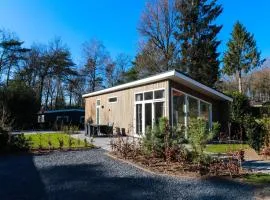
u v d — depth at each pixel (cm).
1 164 1026
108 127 2103
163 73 1614
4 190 702
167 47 3625
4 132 1295
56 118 3591
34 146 1428
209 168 862
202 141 911
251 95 5078
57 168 936
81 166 962
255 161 1051
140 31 3675
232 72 4591
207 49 3544
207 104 1772
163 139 1030
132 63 4869
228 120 1777
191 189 702
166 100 1628
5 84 3988
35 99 3388
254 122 1276
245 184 742
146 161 995
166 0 3584
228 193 671
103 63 5066
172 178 800
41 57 4622
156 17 3619
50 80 4797
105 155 1184
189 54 3528
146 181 771
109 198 638
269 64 4991
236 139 1636
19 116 3198
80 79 4934
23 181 781
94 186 727
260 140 1210
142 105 1877
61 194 667
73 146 1446
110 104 2362
